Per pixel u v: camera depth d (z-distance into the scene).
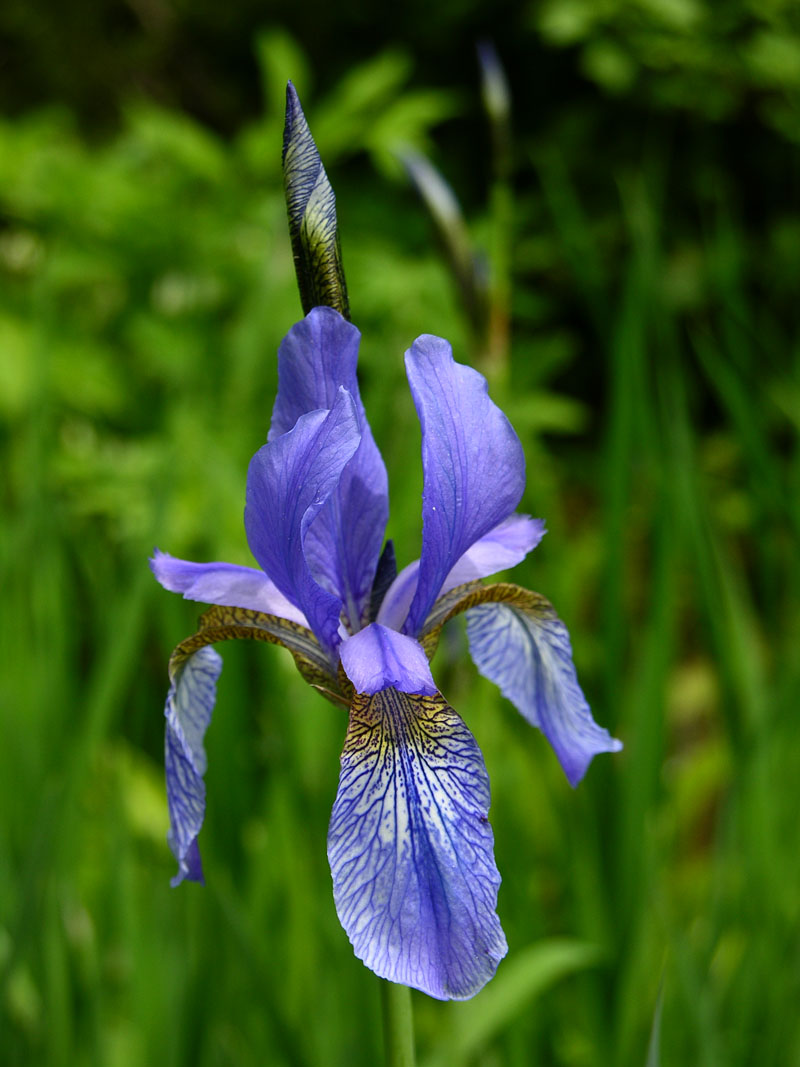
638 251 0.61
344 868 0.32
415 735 0.33
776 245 1.31
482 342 0.58
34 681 0.61
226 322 0.96
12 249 1.01
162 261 0.96
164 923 0.51
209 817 0.56
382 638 0.34
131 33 1.56
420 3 1.45
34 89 1.52
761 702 0.57
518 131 1.49
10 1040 0.47
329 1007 0.50
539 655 0.38
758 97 1.34
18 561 0.61
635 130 1.41
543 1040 0.53
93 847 0.60
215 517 0.63
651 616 0.57
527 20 1.36
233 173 0.97
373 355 0.84
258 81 1.59
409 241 1.12
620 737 0.66
